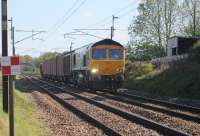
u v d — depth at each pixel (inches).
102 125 839.1
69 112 1133.7
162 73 2121.1
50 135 749.9
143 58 3720.5
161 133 776.9
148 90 1973.4
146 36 3703.3
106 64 1854.1
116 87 1862.7
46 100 1503.4
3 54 951.6
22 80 3607.3
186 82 1736.0
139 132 783.1
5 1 914.7
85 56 1936.5
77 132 792.3
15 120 804.6
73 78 2298.2
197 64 1971.0
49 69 3595.0
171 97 1663.4
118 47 1867.6
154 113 1061.8
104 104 1229.1
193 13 3700.8
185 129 818.8
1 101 1126.4
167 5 3700.8
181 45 2736.2
